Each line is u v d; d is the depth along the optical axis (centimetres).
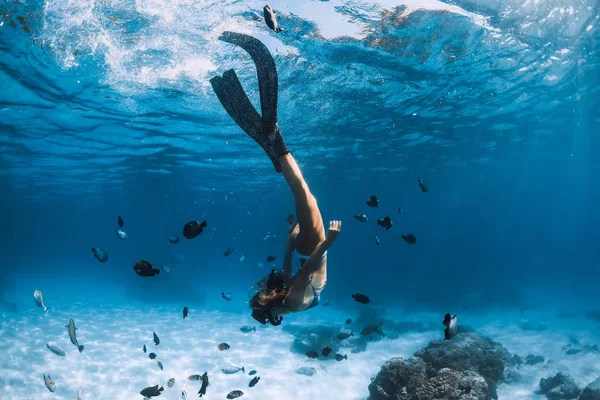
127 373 1302
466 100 1814
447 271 4225
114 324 2128
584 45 1345
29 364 1336
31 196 4434
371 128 2142
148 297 3531
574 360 1545
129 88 1440
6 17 953
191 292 3559
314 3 983
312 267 272
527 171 4272
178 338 1838
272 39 1147
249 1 942
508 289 3694
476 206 7875
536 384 1266
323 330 1902
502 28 1187
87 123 1853
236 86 268
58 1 888
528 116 2191
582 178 5144
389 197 5678
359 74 1433
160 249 3697
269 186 4059
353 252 5025
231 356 1557
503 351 1452
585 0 1067
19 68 1253
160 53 1162
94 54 1160
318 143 2394
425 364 1143
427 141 2514
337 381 1325
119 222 812
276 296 296
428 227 14450
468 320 2641
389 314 2941
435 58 1353
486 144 2770
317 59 1293
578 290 5266
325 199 5416
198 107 1659
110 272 9456
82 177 3281
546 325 2417
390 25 1120
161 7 928
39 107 1625
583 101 2011
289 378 1327
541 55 1404
